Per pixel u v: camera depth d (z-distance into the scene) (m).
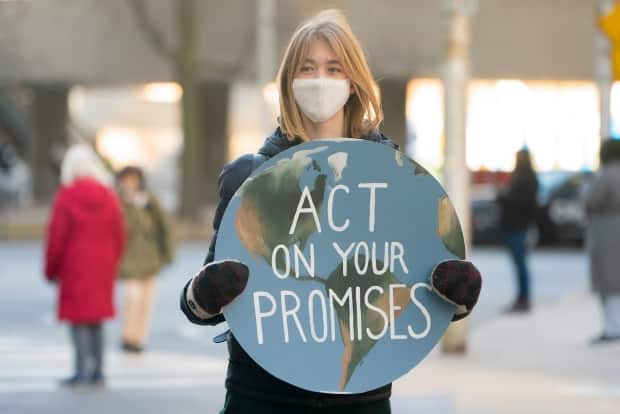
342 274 5.05
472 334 17.94
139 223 16.50
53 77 47.97
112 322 20.25
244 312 4.97
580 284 26.45
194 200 41.62
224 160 50.44
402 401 12.34
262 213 5.02
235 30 45.97
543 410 11.83
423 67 46.53
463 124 16.16
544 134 68.00
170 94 72.69
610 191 16.09
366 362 5.03
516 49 48.59
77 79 48.16
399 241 5.10
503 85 55.78
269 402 5.07
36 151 52.94
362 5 46.31
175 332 18.81
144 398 12.92
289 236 5.03
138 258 16.50
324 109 5.14
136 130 74.12
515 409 11.88
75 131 56.06
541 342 16.95
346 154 5.08
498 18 48.56
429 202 5.12
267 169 5.04
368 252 5.07
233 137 71.06
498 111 65.81
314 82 5.11
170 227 16.64
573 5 48.41
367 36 46.47
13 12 46.00
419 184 5.12
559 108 68.31
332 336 5.02
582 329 18.36
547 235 37.06
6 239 39.66
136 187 16.59
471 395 12.69
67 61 47.97
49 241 13.71
